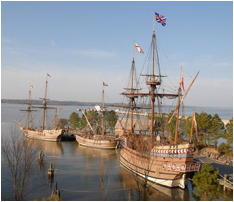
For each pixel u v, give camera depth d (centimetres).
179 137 8500
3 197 3991
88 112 11925
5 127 11494
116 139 8919
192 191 4631
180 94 5303
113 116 11644
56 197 3944
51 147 9094
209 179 4003
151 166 5072
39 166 6134
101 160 7144
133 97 7812
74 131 12638
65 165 6419
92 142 9175
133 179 5325
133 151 5809
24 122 15888
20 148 5644
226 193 4375
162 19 5791
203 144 8019
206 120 7575
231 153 6825
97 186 4819
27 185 4678
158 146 5072
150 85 5956
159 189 4772
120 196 4316
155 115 8288
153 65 5928
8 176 4772
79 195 4338
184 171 4528
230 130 6625
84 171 5881
